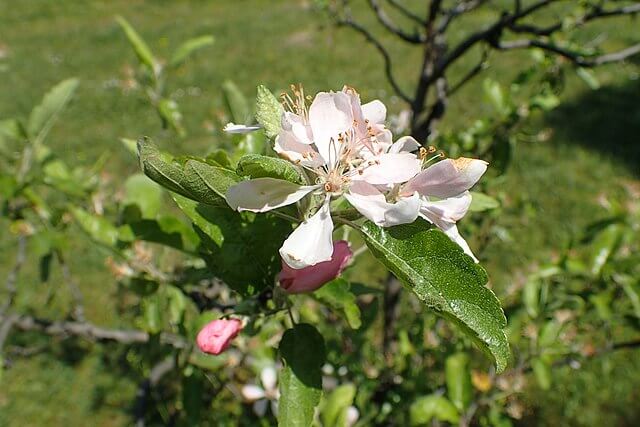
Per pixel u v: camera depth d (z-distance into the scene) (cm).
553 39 41
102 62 155
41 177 34
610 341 38
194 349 30
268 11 184
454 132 40
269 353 35
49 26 191
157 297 30
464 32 138
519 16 36
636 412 55
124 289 42
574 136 98
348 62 134
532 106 38
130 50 163
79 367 65
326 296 19
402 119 38
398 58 133
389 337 41
